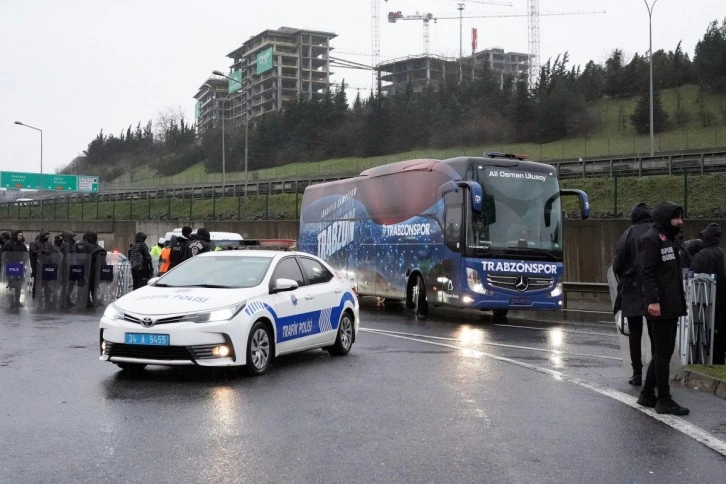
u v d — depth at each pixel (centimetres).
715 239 1020
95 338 1260
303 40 17238
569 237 2795
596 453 582
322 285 1094
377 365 1016
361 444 603
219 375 922
